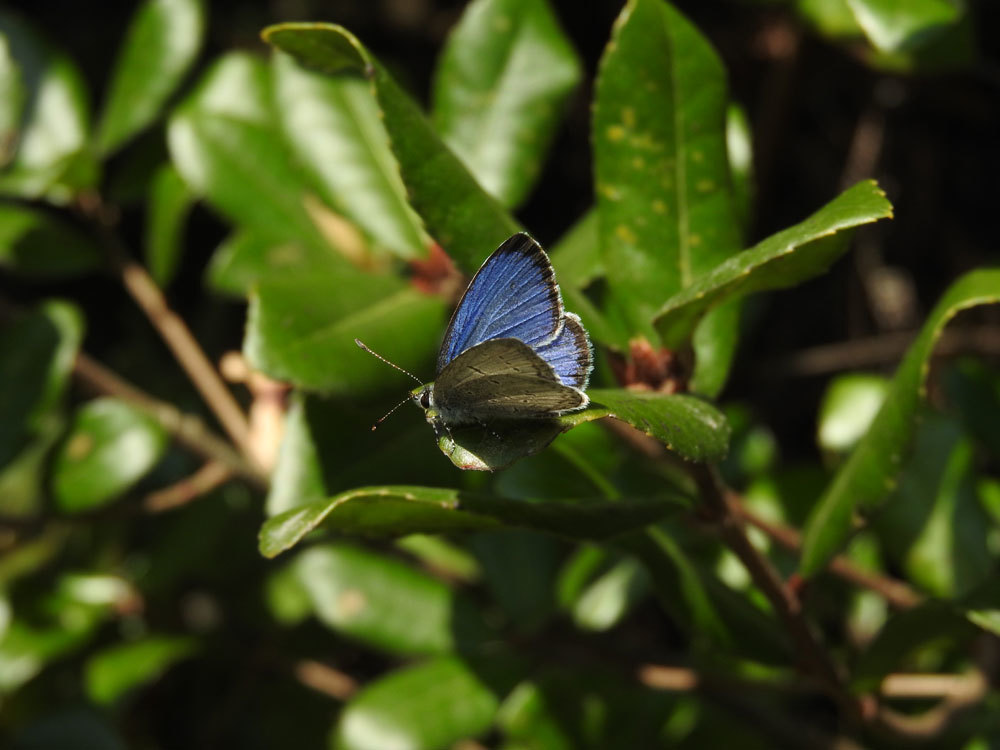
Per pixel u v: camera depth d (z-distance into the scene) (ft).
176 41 1.05
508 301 0.84
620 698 1.02
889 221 1.27
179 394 1.31
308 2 1.39
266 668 1.16
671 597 0.88
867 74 1.21
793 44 1.13
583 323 0.84
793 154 1.28
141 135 1.11
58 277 1.06
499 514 0.80
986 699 0.98
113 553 1.22
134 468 1.03
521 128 0.98
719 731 1.05
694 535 1.02
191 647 1.09
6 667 1.07
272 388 1.03
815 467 1.06
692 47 0.86
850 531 0.85
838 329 1.31
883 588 1.00
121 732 1.11
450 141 0.98
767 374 1.21
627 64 0.86
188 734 1.22
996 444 1.03
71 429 1.04
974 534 0.99
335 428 0.89
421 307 0.90
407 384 0.88
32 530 1.03
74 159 1.02
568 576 1.04
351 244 1.03
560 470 0.91
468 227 0.84
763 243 0.79
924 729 0.95
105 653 1.08
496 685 0.99
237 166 1.02
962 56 1.01
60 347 1.01
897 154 1.25
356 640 1.03
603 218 0.86
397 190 0.97
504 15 0.98
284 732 1.17
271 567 1.22
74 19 1.43
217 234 1.46
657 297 0.86
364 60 0.83
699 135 0.86
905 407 0.83
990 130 1.24
